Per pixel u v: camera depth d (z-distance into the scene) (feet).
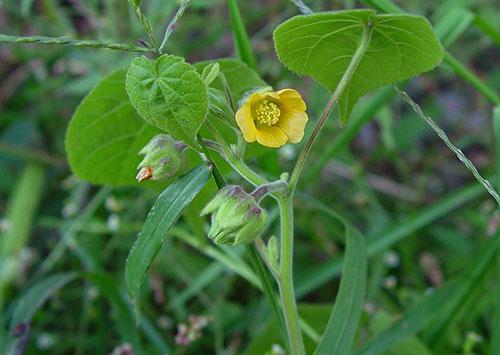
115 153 0.68
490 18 1.21
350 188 1.24
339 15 0.53
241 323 1.03
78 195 1.16
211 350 1.04
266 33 1.27
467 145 1.36
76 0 1.22
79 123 0.65
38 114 1.32
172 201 0.54
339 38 0.56
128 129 0.66
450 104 1.40
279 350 0.80
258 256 0.66
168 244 1.07
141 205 1.12
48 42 0.51
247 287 1.11
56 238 1.24
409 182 1.30
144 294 1.07
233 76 0.65
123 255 1.15
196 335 0.94
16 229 1.16
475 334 0.89
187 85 0.48
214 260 1.09
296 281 0.99
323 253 1.14
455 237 1.11
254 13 1.33
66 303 1.12
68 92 1.25
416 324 0.78
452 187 1.33
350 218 1.23
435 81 1.38
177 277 1.10
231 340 1.04
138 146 0.68
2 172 1.28
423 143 1.40
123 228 1.10
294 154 1.16
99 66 1.14
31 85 1.33
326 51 0.57
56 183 1.28
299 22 0.53
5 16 1.35
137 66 0.48
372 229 1.13
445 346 0.90
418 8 1.25
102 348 1.04
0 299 1.07
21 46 1.28
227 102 0.55
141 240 0.55
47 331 1.10
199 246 0.93
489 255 0.81
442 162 1.36
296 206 1.09
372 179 1.29
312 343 0.85
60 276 0.85
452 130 1.39
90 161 0.68
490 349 0.78
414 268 1.12
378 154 1.27
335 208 1.22
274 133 0.52
